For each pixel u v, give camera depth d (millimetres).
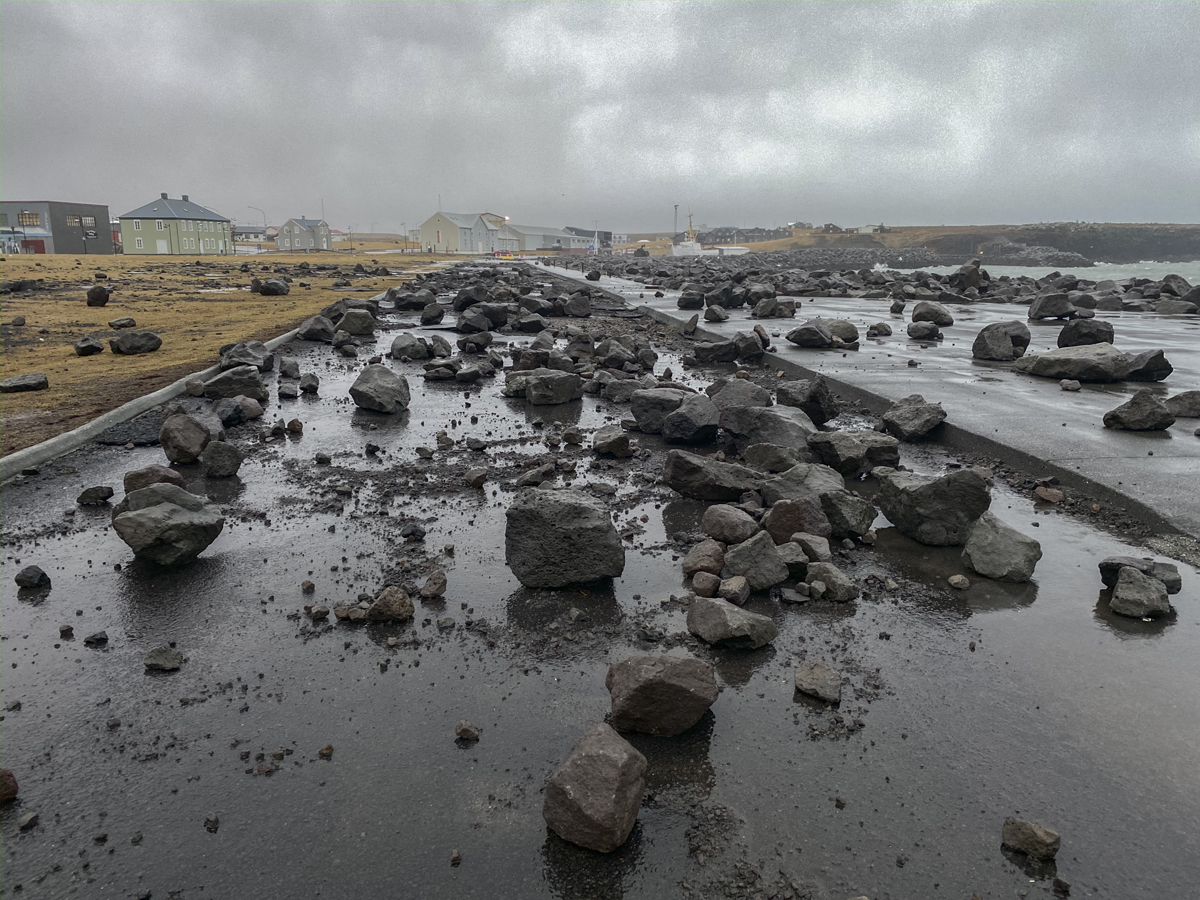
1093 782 2693
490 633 3660
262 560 4469
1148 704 3146
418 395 9117
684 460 5473
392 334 14375
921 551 4711
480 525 5000
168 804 2602
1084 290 24766
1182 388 8945
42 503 5434
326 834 2461
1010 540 4336
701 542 4484
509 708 3096
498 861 2352
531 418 7953
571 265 55188
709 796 2617
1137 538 4879
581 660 3441
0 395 8312
